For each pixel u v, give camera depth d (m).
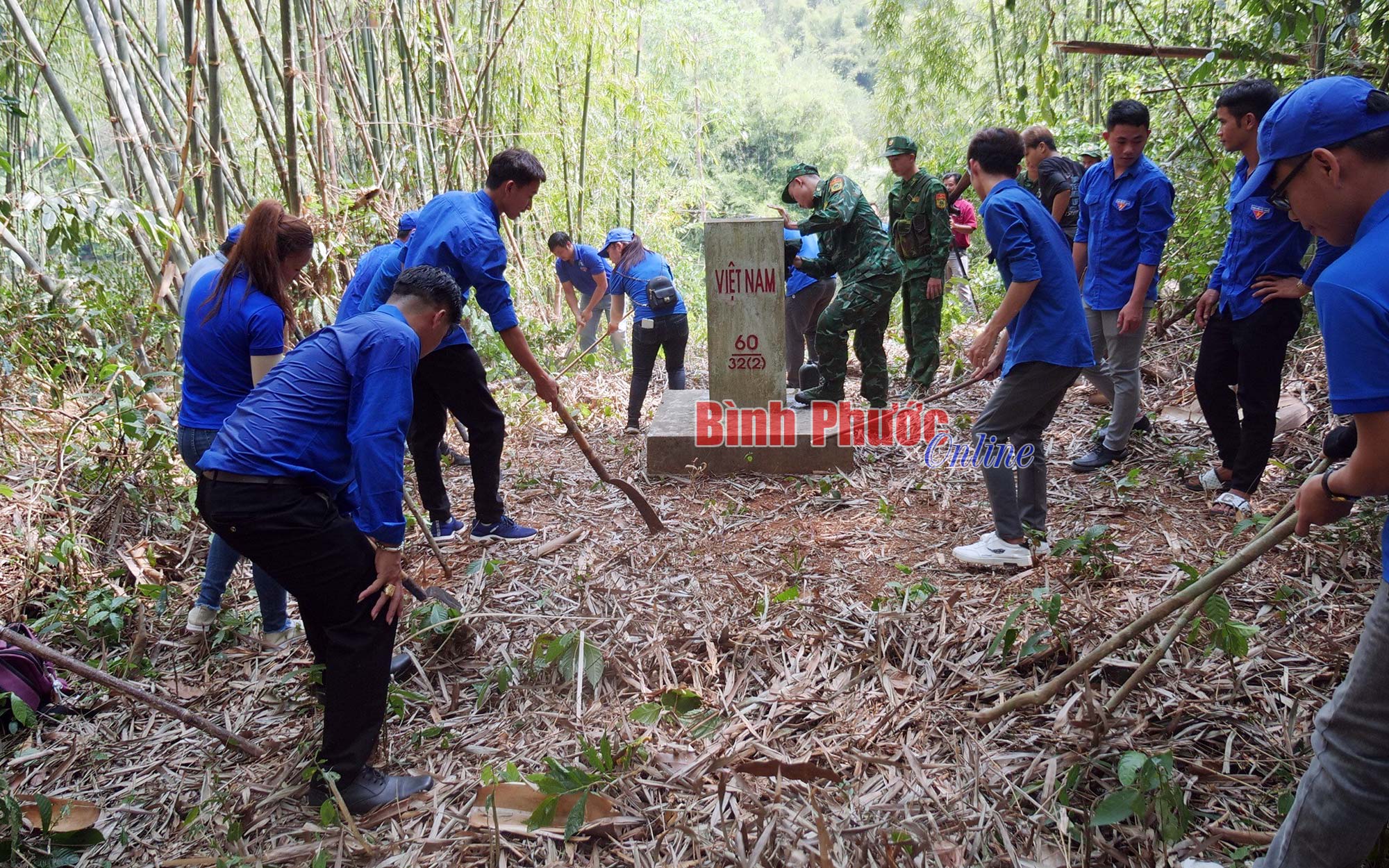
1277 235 3.75
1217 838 2.17
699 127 17.72
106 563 4.14
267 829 2.55
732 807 2.43
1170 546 3.78
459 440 6.23
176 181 6.78
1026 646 2.88
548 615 3.55
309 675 2.92
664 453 5.23
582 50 10.68
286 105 5.73
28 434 5.02
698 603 3.60
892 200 6.59
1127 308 4.52
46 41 8.94
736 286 5.35
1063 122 7.81
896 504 4.65
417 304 2.62
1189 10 6.75
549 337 8.62
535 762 2.75
